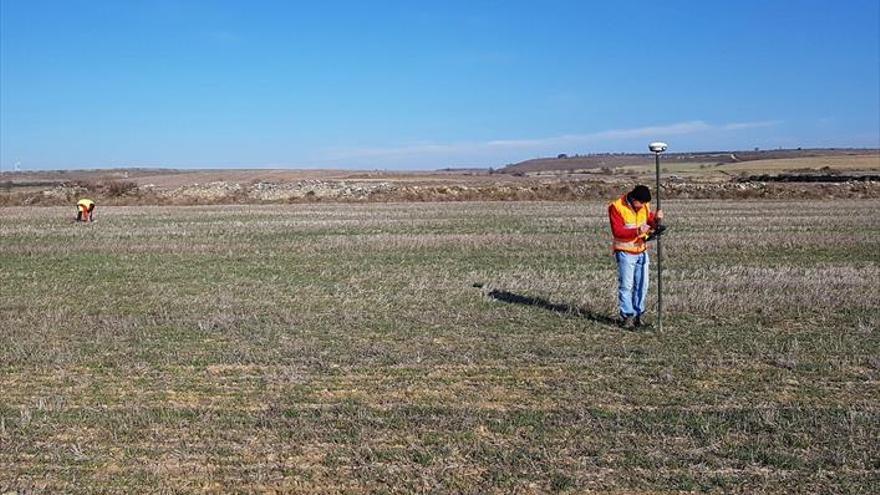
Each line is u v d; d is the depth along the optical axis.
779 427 7.43
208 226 33.53
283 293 15.60
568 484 6.29
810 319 12.45
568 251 23.22
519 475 6.47
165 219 38.56
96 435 7.48
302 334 11.72
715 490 6.19
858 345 10.65
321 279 17.67
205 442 7.26
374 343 11.08
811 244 24.45
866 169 89.75
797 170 91.50
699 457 6.77
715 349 10.54
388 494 6.18
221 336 11.62
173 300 14.96
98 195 59.09
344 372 9.61
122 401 8.57
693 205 46.41
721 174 84.81
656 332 11.62
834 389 8.75
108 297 15.50
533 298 14.59
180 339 11.46
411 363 9.97
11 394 8.85
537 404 8.33
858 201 49.47
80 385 9.18
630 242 11.88
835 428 7.38
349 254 22.75
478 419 7.79
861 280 16.22
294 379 9.30
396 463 6.74
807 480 6.32
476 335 11.54
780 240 25.38
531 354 10.34
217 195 59.38
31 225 35.00
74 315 13.55
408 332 11.77
